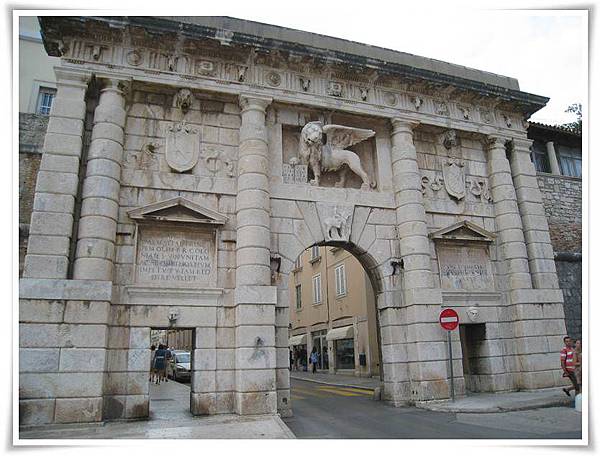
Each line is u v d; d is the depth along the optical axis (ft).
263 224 48.42
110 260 43.88
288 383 47.24
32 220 42.50
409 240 55.01
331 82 56.39
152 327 44.11
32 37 79.51
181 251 47.16
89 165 45.37
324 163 55.47
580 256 71.41
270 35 55.88
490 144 64.49
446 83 60.59
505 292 59.93
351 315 104.88
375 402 54.95
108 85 47.91
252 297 45.62
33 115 57.26
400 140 58.23
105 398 41.34
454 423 40.27
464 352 60.29
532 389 55.67
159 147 49.52
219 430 36.11
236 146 52.08
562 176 76.59
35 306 40.29
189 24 49.57
